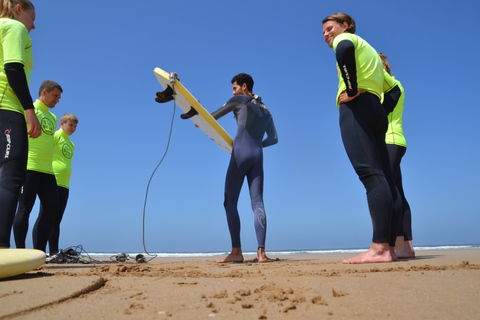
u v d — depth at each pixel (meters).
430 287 1.59
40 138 4.28
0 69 2.86
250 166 4.43
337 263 3.33
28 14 3.11
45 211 4.33
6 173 2.72
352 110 3.14
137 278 2.20
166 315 1.23
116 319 1.19
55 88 4.50
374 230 3.04
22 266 2.24
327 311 1.24
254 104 4.54
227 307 1.34
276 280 2.00
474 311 1.18
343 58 2.94
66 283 1.86
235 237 4.33
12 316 1.22
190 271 2.62
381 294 1.48
